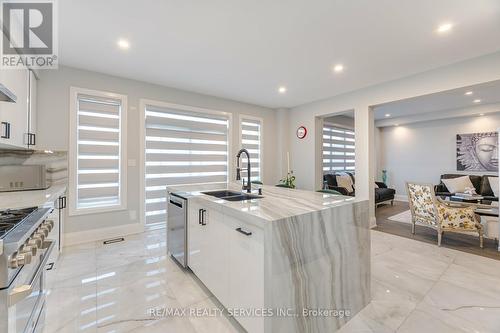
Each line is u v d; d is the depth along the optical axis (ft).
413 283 7.27
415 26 7.38
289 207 5.21
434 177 21.15
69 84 10.26
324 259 5.11
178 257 8.21
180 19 7.06
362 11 6.68
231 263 5.31
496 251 9.92
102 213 11.09
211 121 15.05
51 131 9.86
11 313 3.12
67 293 6.59
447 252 9.80
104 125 11.27
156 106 12.67
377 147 24.48
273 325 4.17
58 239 8.69
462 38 8.04
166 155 13.24
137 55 9.34
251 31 7.72
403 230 12.95
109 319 5.55
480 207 11.89
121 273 7.79
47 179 9.67
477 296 6.56
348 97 14.20
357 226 6.01
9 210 5.27
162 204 13.10
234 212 5.06
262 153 17.58
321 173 16.99
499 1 6.19
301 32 7.77
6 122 6.09
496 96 15.15
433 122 21.20
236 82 12.44
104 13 6.72
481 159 18.47
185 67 10.52
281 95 14.84
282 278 4.29
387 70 10.82
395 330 5.26
